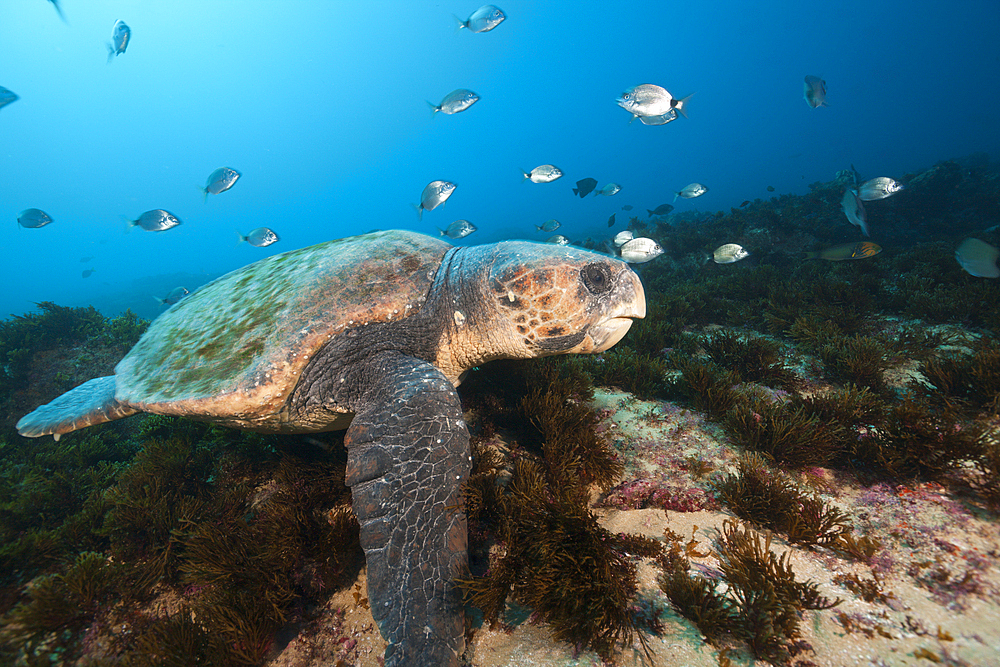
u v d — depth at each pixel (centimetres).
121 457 100
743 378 100
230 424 69
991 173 315
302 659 54
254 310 71
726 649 46
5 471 91
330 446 77
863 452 65
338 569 61
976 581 47
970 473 59
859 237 247
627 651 47
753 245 247
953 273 141
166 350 76
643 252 135
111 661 56
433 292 73
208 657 52
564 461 68
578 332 68
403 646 46
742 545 52
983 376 72
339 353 66
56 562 68
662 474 69
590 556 50
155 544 67
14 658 56
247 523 71
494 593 50
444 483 53
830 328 117
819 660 44
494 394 88
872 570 51
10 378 125
